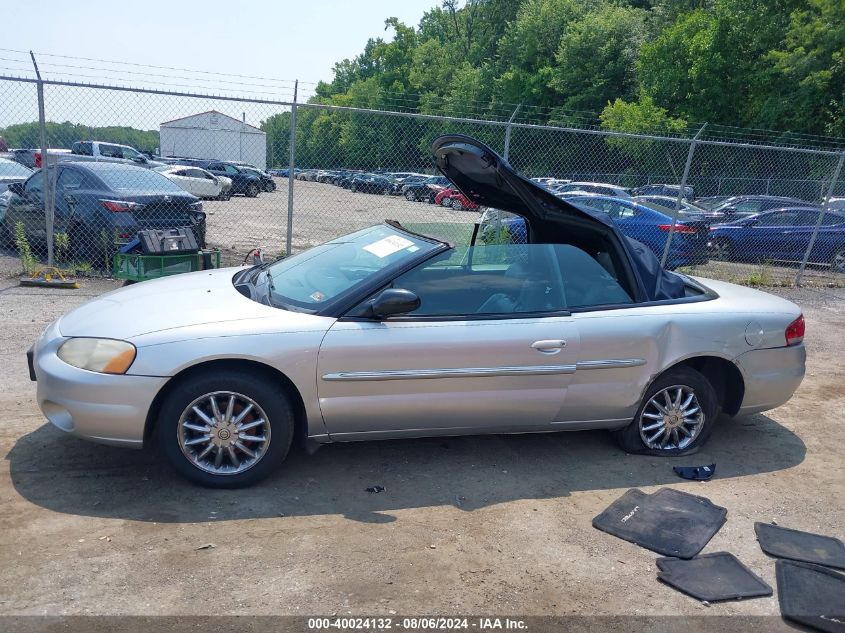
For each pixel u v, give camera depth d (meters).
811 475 4.29
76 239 8.95
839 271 13.50
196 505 3.47
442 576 3.00
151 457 3.95
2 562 2.89
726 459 4.46
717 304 4.41
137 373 3.43
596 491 3.91
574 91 39.94
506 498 3.77
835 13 25.88
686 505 3.74
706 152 23.36
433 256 3.98
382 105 61.19
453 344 3.76
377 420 3.79
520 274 4.11
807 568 3.18
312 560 3.05
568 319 4.02
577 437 4.68
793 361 4.51
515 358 3.87
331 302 3.79
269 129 12.10
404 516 3.50
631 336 4.08
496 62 46.66
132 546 3.07
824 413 5.45
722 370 4.55
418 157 13.01
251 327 3.59
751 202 15.84
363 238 4.55
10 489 3.51
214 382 3.51
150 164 22.78
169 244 7.58
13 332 6.27
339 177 12.71
